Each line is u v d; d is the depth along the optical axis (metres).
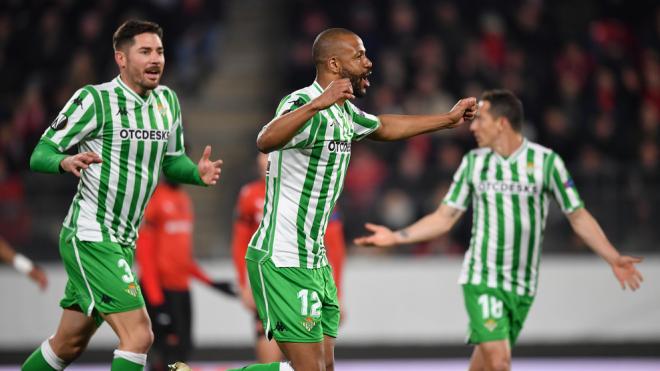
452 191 21.00
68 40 47.12
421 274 34.16
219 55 50.25
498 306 20.25
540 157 20.33
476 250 20.55
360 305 33.97
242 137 45.44
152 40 17.31
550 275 34.09
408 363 33.31
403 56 45.22
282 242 16.47
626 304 33.88
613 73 44.44
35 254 33.88
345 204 34.62
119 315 17.28
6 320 33.22
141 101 17.45
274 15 51.94
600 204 34.12
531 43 46.59
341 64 16.36
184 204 25.12
